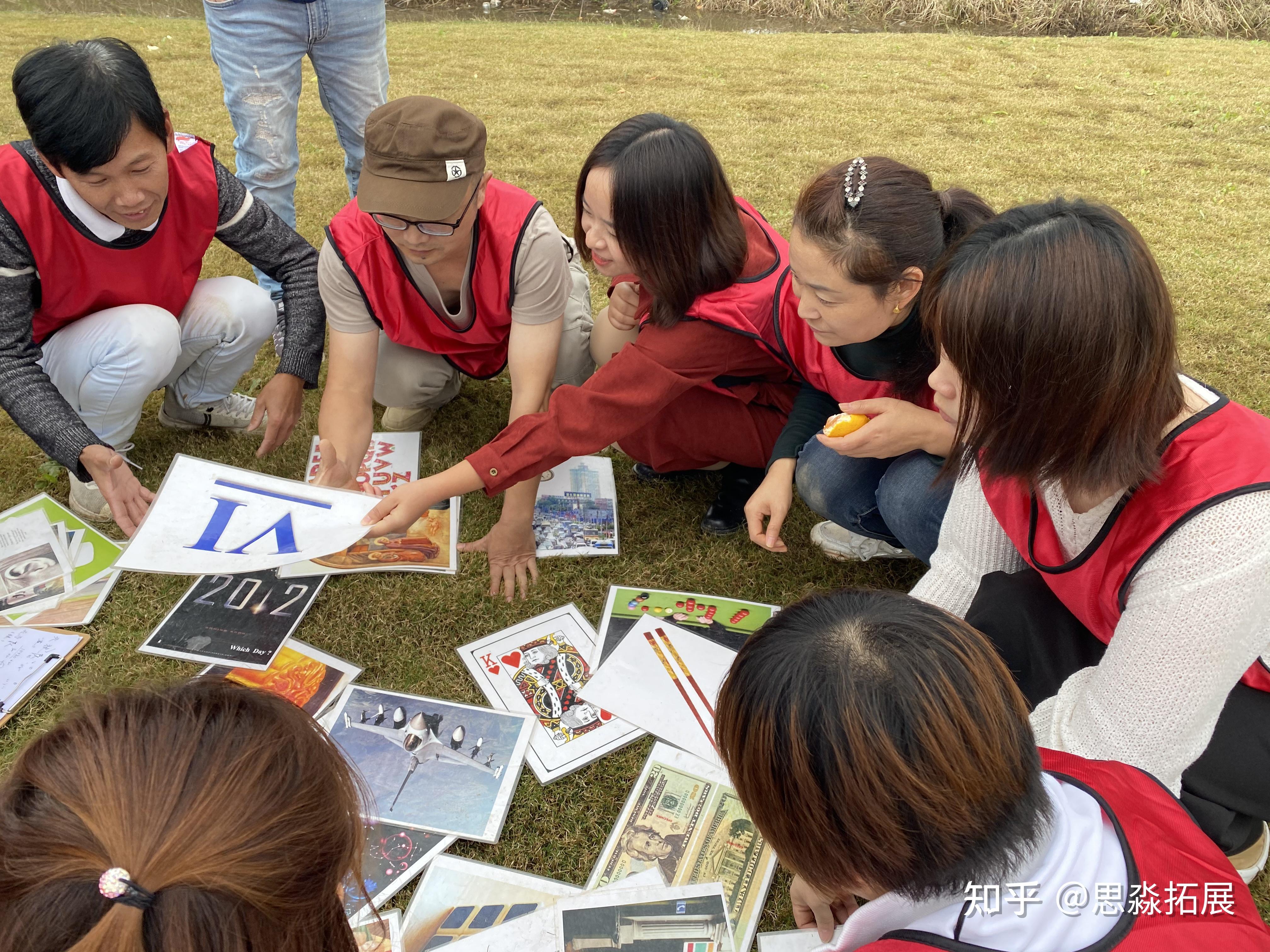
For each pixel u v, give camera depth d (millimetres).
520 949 1500
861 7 10719
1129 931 929
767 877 1649
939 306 1158
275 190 3143
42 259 2100
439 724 1908
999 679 929
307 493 1856
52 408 2078
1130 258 1047
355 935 1527
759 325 2088
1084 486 1193
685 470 2594
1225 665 1245
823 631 930
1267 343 3316
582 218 2029
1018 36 10062
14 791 761
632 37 8539
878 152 5348
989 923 942
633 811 1763
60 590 2182
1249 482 1188
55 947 694
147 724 783
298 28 2900
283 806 772
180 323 2473
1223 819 1468
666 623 2170
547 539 2412
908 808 877
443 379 2625
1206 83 7117
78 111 1803
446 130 1880
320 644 2096
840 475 2184
